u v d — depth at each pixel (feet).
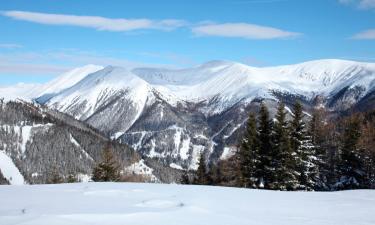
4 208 44.91
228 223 39.11
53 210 43.57
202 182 188.03
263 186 134.31
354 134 167.43
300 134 144.46
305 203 53.21
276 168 133.69
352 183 164.76
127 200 51.80
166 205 47.88
